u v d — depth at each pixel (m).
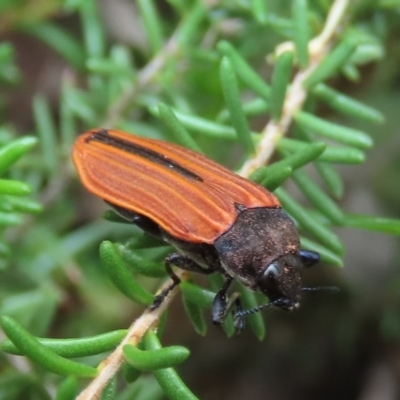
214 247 0.08
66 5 0.09
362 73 0.09
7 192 0.07
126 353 0.07
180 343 0.11
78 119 0.10
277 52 0.09
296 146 0.08
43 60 0.13
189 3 0.09
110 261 0.07
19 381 0.08
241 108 0.08
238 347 0.12
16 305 0.09
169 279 0.07
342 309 0.12
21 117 0.12
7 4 0.10
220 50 0.08
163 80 0.09
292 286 0.08
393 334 0.11
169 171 0.08
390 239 0.12
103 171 0.08
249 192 0.08
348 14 0.09
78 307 0.10
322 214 0.08
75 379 0.07
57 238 0.09
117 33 0.11
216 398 0.12
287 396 0.12
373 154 0.12
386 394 0.11
